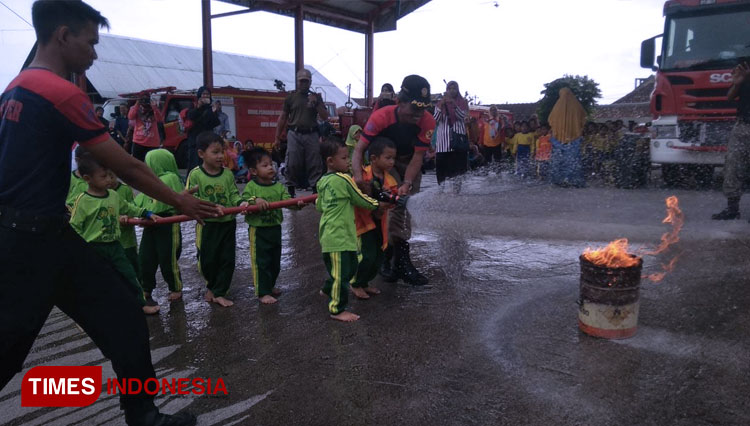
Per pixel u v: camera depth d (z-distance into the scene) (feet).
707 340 9.96
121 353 7.48
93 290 7.34
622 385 8.50
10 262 6.55
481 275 14.89
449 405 8.27
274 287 14.73
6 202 6.65
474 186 29.43
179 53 112.57
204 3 55.42
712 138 28.09
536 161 34.71
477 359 9.71
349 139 21.85
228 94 57.62
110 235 11.84
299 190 33.47
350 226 12.26
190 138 32.89
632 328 10.28
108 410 8.80
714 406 7.81
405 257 14.57
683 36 29.14
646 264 15.05
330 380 9.29
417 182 15.03
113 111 55.88
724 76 27.48
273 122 62.28
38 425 8.43
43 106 6.55
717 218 21.17
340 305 12.14
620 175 31.45
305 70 25.93
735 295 12.26
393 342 10.71
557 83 57.72
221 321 12.51
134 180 7.27
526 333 10.71
